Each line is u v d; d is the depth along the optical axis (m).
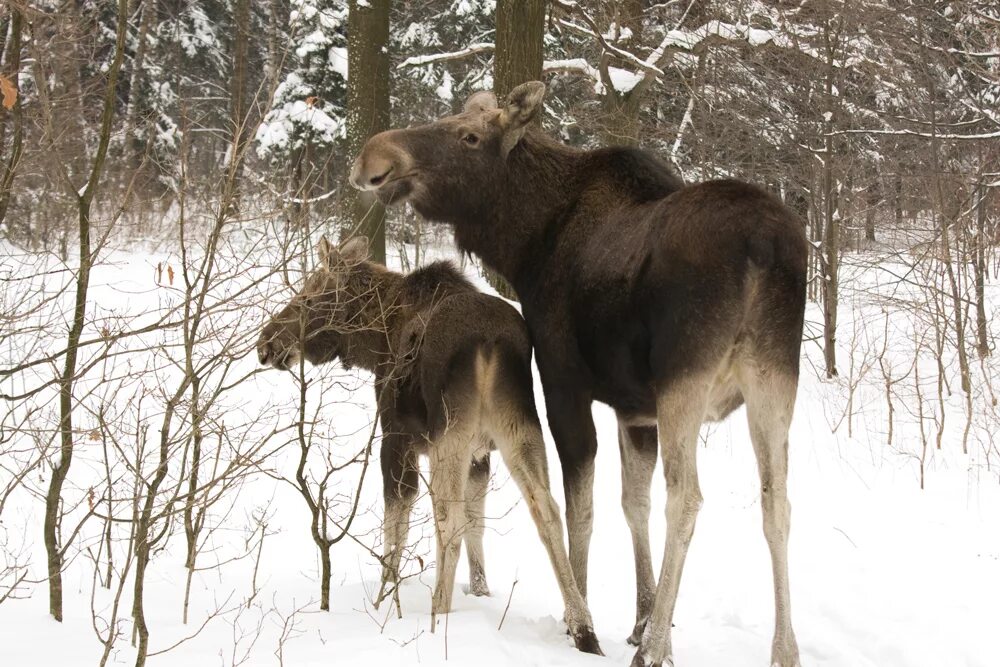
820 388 10.51
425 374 4.95
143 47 21.94
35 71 4.76
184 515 4.75
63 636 4.05
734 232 4.09
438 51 21.72
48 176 6.23
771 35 12.35
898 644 4.75
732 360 4.18
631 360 4.49
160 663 3.77
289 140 20.67
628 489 4.99
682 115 16.45
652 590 4.89
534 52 10.23
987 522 6.57
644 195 4.91
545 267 5.01
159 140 20.11
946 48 11.72
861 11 11.52
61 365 7.82
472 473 5.42
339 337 5.92
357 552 5.94
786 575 4.11
